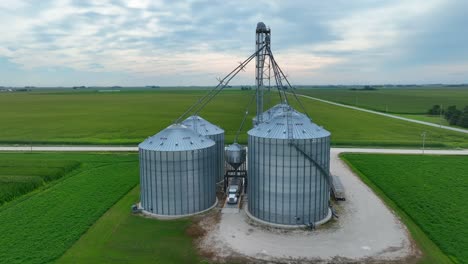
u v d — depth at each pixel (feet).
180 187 145.18
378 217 144.25
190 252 115.55
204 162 150.00
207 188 153.28
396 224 137.18
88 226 133.28
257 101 179.73
